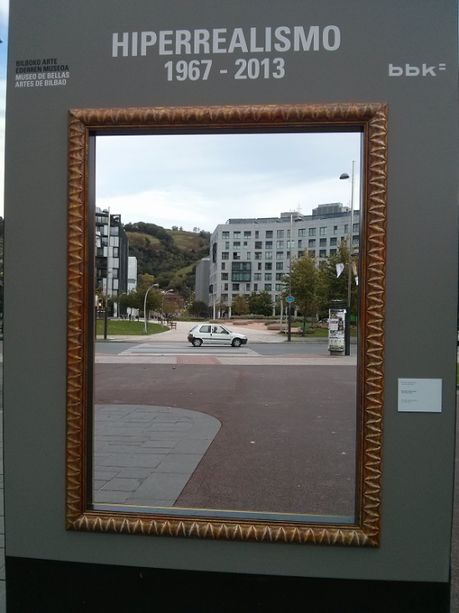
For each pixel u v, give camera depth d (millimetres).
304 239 62469
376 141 2592
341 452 6727
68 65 2793
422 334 2607
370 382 2596
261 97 2713
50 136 2785
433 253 2600
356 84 2660
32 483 2816
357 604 2666
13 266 2801
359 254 2721
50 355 2783
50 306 2779
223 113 2682
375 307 2588
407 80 2627
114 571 2789
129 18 2779
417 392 2607
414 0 2627
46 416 2795
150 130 2797
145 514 2764
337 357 22688
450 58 2611
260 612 2699
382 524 2645
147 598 2764
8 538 2852
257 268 72375
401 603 2654
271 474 5789
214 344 30453
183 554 2746
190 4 2750
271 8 2715
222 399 11055
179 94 2748
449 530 2623
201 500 4941
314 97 2686
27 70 2811
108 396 11430
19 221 2799
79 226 2723
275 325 53031
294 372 16500
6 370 2814
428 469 2619
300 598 2686
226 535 2676
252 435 7652
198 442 7195
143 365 18609
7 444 2828
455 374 2604
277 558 2693
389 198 2613
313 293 39562
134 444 7062
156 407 10000
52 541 2818
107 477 5625
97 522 2742
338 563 2674
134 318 61781
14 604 2855
